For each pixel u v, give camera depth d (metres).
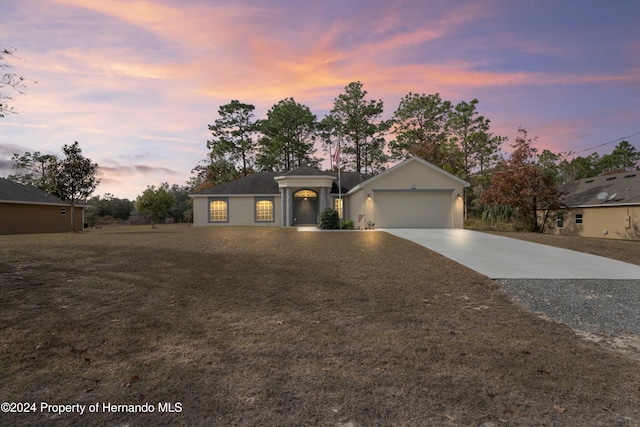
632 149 44.69
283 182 23.75
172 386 3.02
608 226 21.94
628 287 6.84
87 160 23.94
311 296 6.02
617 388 3.05
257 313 5.10
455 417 2.58
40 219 24.69
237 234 16.86
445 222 21.28
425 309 5.42
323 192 23.36
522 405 2.76
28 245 11.88
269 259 9.40
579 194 25.27
